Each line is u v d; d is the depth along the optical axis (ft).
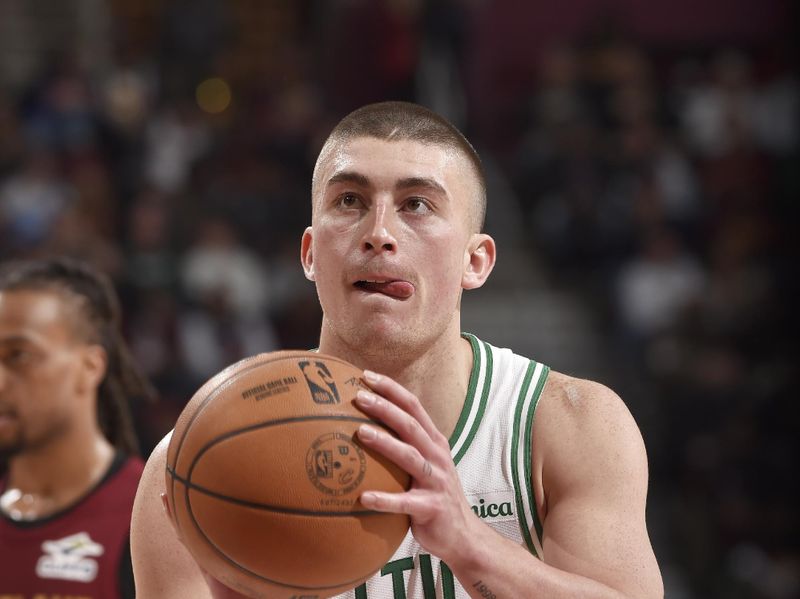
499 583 22.86
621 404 27.35
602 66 122.52
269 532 21.91
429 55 130.21
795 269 107.86
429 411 27.30
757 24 143.84
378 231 25.40
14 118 114.32
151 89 126.00
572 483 26.07
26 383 40.68
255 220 107.55
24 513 40.91
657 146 119.85
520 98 142.10
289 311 102.83
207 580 23.84
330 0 141.28
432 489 22.36
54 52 140.26
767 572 87.97
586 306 112.06
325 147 27.71
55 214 103.50
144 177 112.78
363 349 26.12
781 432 93.86
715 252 111.86
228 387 23.13
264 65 139.13
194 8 131.85
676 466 96.89
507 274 115.65
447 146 26.84
